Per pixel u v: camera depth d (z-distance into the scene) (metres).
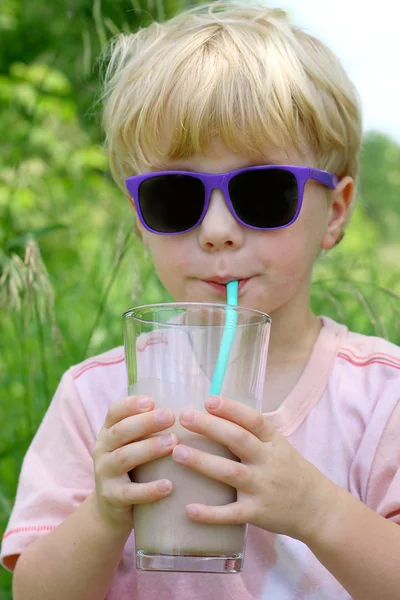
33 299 2.34
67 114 5.64
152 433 1.38
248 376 1.41
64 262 4.39
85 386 1.90
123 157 1.97
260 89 1.73
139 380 1.42
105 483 1.41
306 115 1.80
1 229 4.05
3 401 2.94
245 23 1.93
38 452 1.87
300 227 1.77
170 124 1.74
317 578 1.67
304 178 1.73
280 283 1.74
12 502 2.52
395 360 1.83
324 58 1.94
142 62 1.88
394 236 7.38
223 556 1.36
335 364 1.85
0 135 5.25
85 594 1.57
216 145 1.72
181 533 1.35
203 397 1.39
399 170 8.85
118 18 3.25
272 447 1.41
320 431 1.77
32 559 1.62
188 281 1.75
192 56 1.79
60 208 4.87
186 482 1.36
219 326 1.40
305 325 1.89
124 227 2.40
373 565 1.48
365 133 2.75
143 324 1.41
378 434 1.72
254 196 1.70
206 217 1.71
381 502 1.68
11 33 7.16
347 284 2.50
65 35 6.85
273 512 1.39
